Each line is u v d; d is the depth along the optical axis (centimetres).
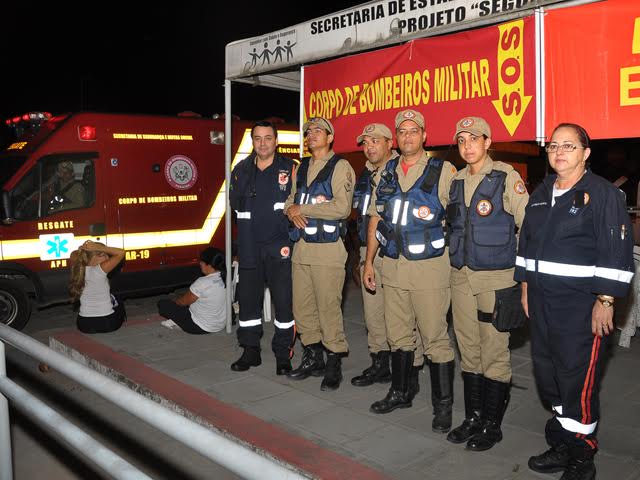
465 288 352
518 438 371
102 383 156
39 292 725
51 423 186
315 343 485
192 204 833
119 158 768
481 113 427
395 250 377
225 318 637
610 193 282
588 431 301
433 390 383
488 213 336
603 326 286
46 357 186
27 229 708
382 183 387
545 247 300
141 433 443
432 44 452
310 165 457
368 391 456
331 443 367
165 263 811
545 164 887
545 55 388
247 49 581
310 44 525
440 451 354
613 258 278
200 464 395
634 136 360
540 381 320
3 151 762
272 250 486
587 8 371
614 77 365
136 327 668
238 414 409
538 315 310
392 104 483
